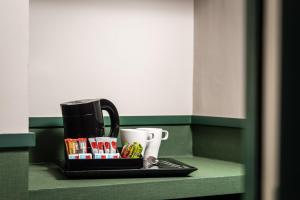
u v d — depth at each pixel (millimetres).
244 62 273
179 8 2137
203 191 1506
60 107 1870
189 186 1479
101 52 1968
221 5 1982
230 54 1920
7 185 1245
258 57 257
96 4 1952
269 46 251
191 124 2162
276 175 245
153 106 2084
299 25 236
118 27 2002
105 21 1974
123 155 1586
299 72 236
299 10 236
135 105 2043
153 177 1507
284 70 238
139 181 1421
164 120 2074
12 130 1260
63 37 1892
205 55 2092
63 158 1884
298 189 234
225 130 1958
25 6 1268
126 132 1730
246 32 270
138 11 2043
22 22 1266
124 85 2020
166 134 1941
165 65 2109
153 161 1673
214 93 2025
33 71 1835
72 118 1634
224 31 1960
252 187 263
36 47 1841
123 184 1374
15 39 1260
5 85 1252
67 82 1901
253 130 262
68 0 1897
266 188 252
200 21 2127
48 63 1863
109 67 1985
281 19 240
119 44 2006
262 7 256
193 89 2158
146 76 2066
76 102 1669
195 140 2160
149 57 2072
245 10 271
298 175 234
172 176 1527
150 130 1789
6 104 1253
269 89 251
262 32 255
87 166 1461
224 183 1542
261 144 255
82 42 1929
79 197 1318
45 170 1663
